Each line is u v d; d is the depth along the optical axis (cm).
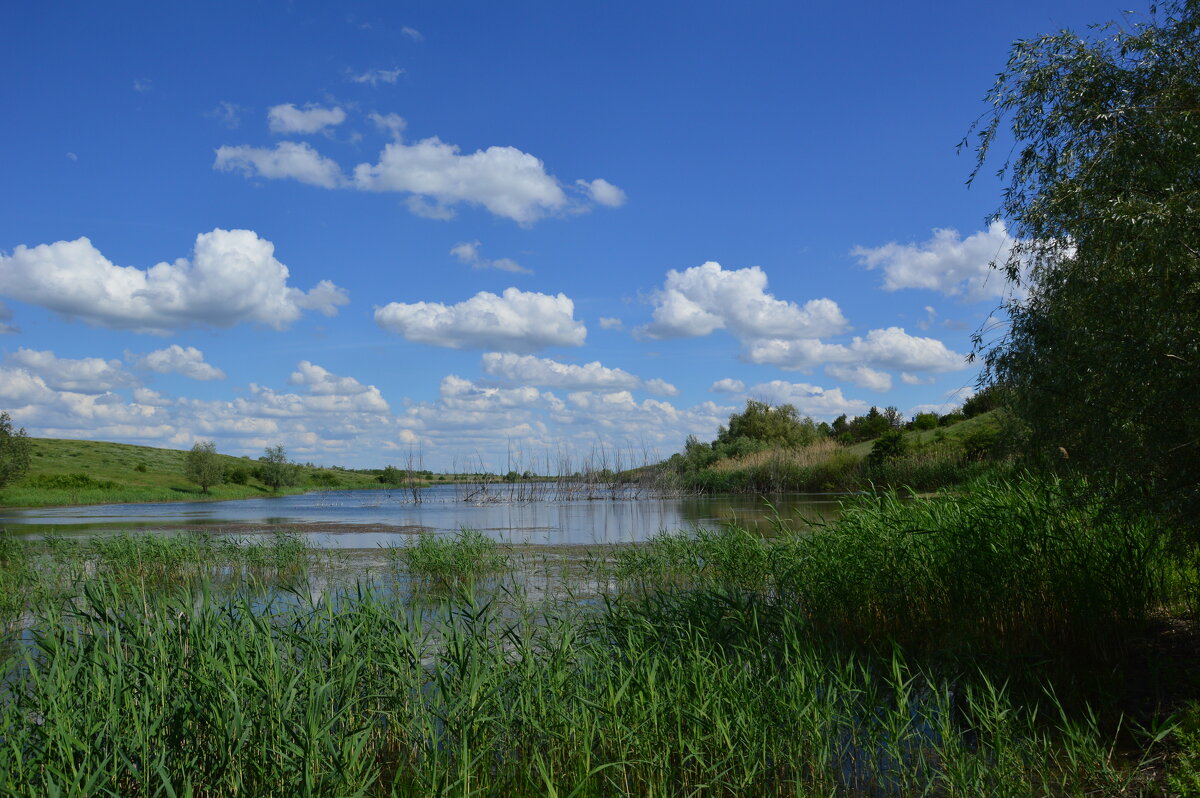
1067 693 681
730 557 1302
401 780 564
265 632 630
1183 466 579
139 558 1633
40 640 641
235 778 498
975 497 991
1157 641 782
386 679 641
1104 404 607
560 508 4059
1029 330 673
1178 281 539
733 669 667
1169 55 605
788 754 543
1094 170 614
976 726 621
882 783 532
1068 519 842
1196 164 566
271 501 6384
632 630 749
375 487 10625
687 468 5834
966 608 851
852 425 7019
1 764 450
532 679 624
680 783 553
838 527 1053
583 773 538
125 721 512
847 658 803
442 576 1518
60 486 6781
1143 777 517
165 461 11531
